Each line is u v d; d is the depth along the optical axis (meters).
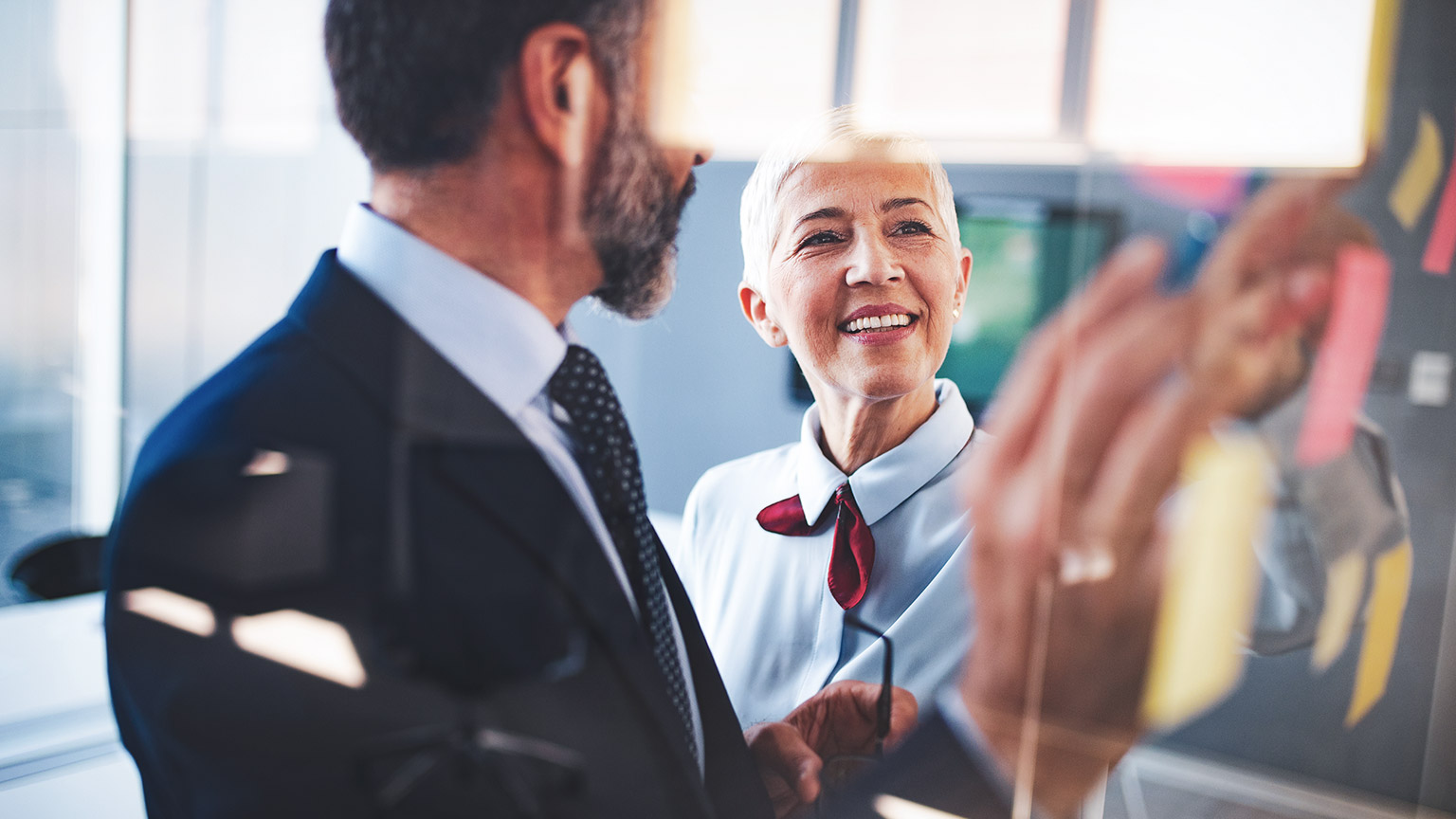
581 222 0.65
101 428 1.13
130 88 1.02
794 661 0.76
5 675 1.07
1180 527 0.69
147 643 0.60
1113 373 0.67
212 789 0.59
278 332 0.62
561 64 0.64
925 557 0.74
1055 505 0.68
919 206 0.72
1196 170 0.68
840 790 0.71
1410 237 0.70
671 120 0.70
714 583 0.81
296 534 0.59
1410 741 0.76
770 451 0.78
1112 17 0.68
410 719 0.60
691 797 0.65
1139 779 0.71
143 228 1.00
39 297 1.12
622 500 0.67
